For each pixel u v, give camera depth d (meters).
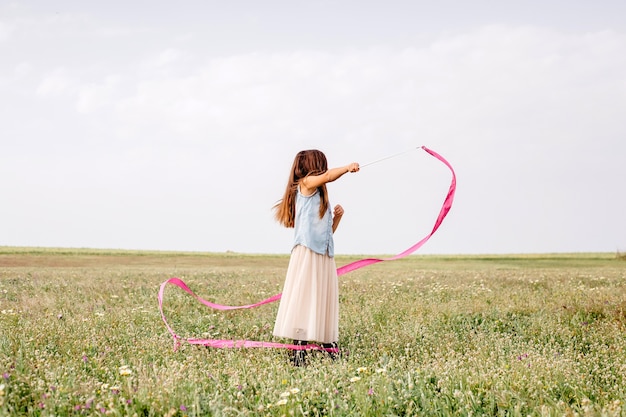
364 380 4.58
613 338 6.80
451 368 5.05
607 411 3.88
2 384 4.09
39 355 5.45
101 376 4.98
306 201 6.18
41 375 4.68
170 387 4.28
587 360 5.61
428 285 12.78
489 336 6.98
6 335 6.40
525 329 7.53
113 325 7.50
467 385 4.53
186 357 5.83
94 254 31.66
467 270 20.72
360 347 6.50
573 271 19.17
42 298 10.41
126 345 6.32
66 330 6.93
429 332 7.17
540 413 3.98
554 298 10.30
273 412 4.01
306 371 5.14
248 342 6.40
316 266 6.14
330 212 6.30
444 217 6.26
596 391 4.59
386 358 5.65
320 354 5.82
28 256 28.84
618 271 19.14
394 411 4.14
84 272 18.23
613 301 9.34
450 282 13.70
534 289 12.27
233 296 11.26
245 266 26.33
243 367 5.25
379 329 7.55
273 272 18.73
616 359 5.64
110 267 24.05
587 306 8.88
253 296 11.34
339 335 7.11
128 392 4.21
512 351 6.09
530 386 4.49
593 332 7.16
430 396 4.34
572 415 3.84
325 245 6.20
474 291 11.51
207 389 4.57
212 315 8.54
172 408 3.88
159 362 5.61
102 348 6.03
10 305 9.49
